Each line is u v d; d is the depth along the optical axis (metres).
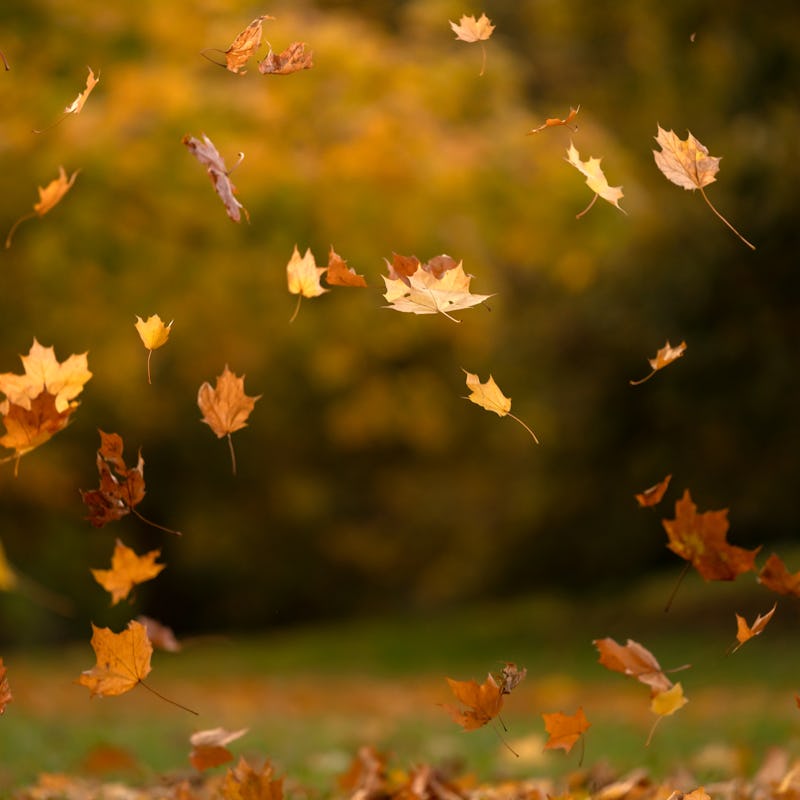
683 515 2.20
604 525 17.73
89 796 3.54
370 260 10.77
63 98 10.16
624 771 4.26
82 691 9.88
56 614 22.75
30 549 21.83
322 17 11.50
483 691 2.19
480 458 23.20
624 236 11.85
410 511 24.91
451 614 20.09
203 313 12.28
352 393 18.95
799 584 2.16
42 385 2.24
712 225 12.97
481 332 15.31
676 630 14.48
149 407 17.52
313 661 16.14
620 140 14.23
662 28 13.68
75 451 18.95
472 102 11.67
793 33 13.08
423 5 11.84
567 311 14.97
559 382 15.29
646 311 13.65
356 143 10.53
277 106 10.58
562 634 15.70
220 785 3.13
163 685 12.49
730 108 13.49
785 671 11.04
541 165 11.12
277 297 12.12
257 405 21.45
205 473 24.02
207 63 10.71
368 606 26.03
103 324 11.92
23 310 11.83
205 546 24.72
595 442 15.16
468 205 11.04
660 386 13.72
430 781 3.14
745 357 13.26
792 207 12.58
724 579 2.21
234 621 25.97
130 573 2.54
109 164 10.20
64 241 10.70
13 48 9.99
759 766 4.22
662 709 2.25
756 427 13.64
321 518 24.88
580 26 14.45
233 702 9.71
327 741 5.79
